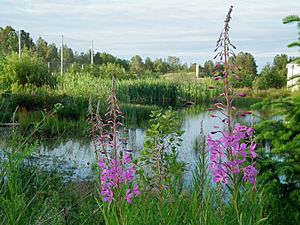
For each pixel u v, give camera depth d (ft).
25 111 51.72
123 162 12.05
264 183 17.84
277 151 18.37
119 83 88.43
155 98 96.89
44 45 147.64
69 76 83.41
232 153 11.02
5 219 13.46
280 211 17.60
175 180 17.81
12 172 14.21
